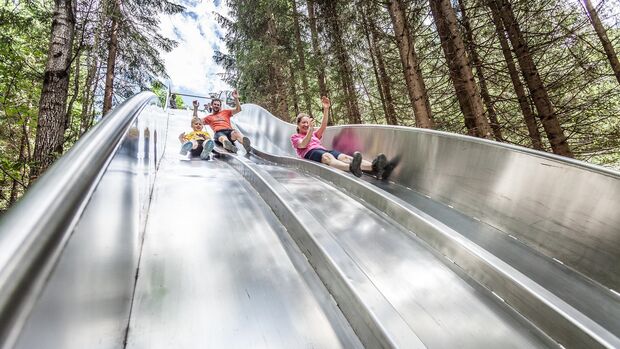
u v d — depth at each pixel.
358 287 1.42
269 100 14.98
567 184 2.03
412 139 3.57
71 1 5.32
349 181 3.23
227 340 1.26
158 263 1.69
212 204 2.63
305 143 4.70
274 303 1.48
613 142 6.40
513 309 1.49
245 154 6.57
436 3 7.03
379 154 4.14
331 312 1.46
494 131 7.52
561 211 2.05
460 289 1.65
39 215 0.66
